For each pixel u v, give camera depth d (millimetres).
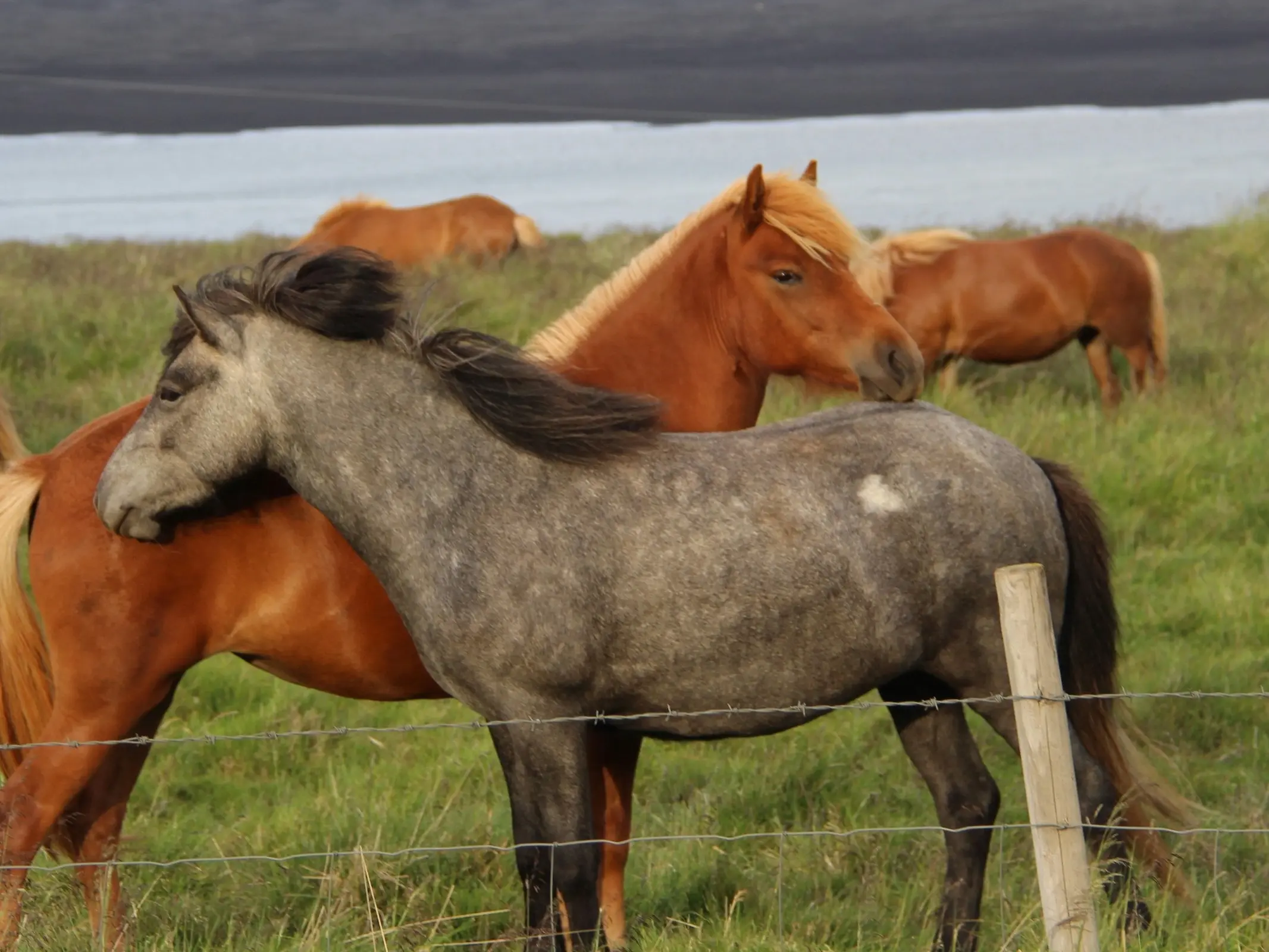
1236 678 12703
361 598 8742
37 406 18453
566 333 10016
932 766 8742
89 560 8453
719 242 9891
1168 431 18938
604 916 9281
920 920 9086
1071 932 7137
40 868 9148
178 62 159000
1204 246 30656
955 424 8531
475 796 11352
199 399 7992
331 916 8664
